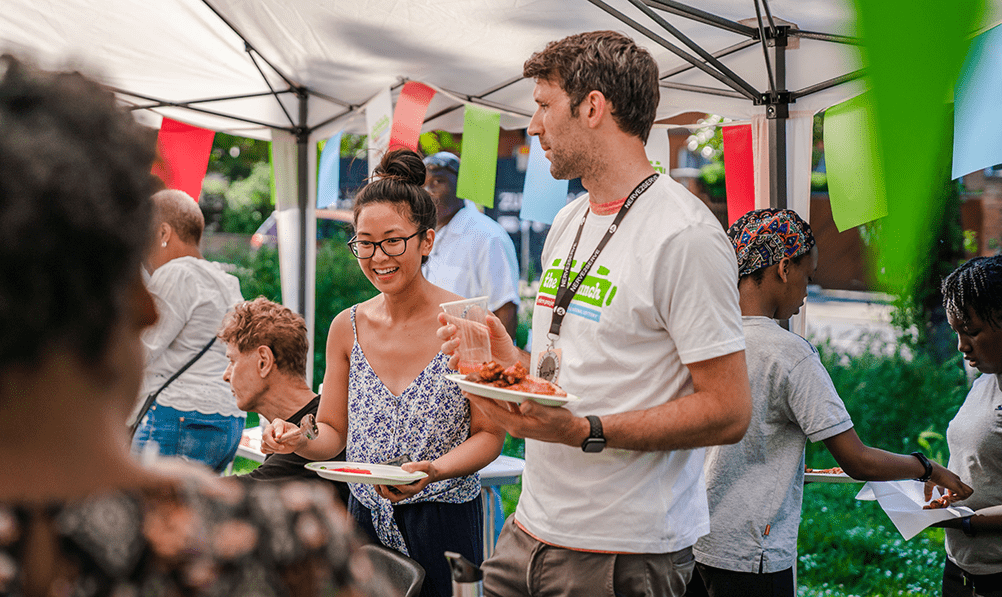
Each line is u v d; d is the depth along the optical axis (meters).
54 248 0.51
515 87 3.88
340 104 4.37
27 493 0.55
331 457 2.48
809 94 2.99
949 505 2.12
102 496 0.57
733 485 2.04
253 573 0.60
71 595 0.55
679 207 1.61
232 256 9.66
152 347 3.31
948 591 2.26
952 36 0.21
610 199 1.72
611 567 1.63
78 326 0.54
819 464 6.40
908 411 6.54
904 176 0.23
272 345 2.62
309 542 0.64
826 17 2.85
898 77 0.22
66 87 0.56
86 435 0.57
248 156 11.06
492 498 3.32
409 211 2.27
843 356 7.29
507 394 1.53
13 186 0.50
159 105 4.14
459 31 3.45
